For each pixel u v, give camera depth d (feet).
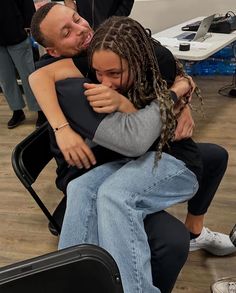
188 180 3.67
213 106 11.05
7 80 10.30
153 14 12.67
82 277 2.45
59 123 3.49
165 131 3.44
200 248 5.86
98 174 3.57
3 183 8.40
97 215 3.26
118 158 3.75
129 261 3.11
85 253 2.41
